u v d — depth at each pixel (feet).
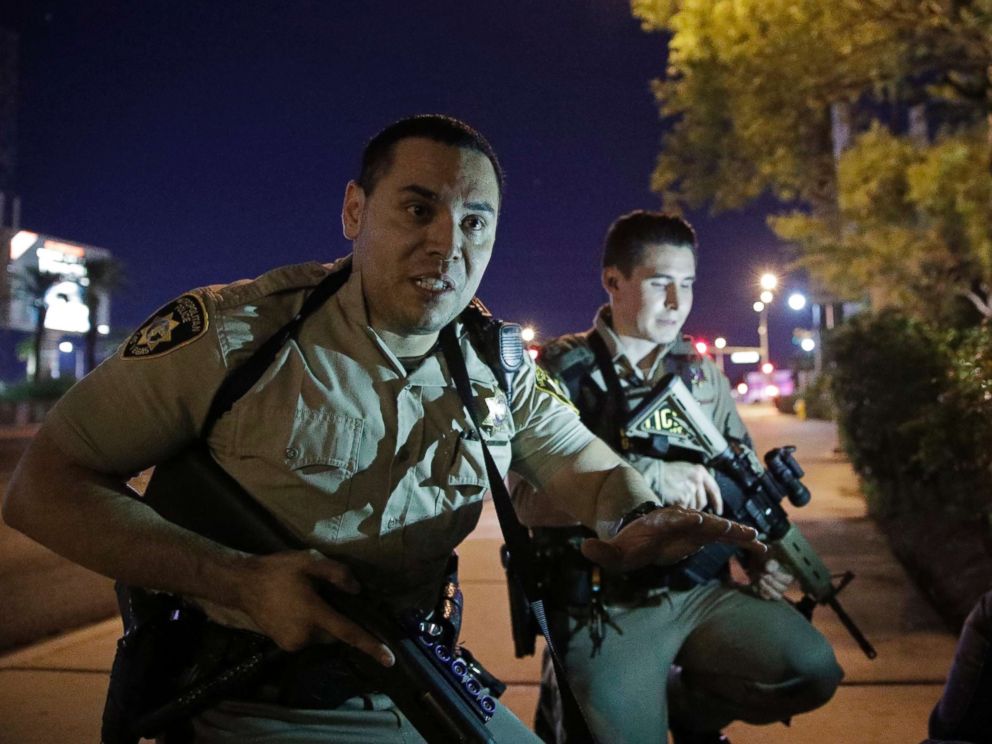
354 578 4.46
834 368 26.48
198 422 4.90
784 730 10.64
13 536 29.17
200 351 4.82
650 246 8.24
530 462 6.44
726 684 8.07
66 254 200.13
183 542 4.51
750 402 124.67
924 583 17.11
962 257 30.58
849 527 24.07
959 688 7.13
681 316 8.43
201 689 4.92
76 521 4.56
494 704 4.97
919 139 30.94
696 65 25.49
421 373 5.31
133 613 5.08
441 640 5.33
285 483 4.91
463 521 5.44
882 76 24.34
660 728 7.78
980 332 19.25
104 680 13.20
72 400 4.79
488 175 5.19
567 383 8.10
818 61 23.65
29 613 18.84
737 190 33.94
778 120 27.68
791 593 16.87
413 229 5.04
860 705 11.37
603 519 6.05
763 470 8.40
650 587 7.73
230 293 5.07
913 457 19.49
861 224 31.60
